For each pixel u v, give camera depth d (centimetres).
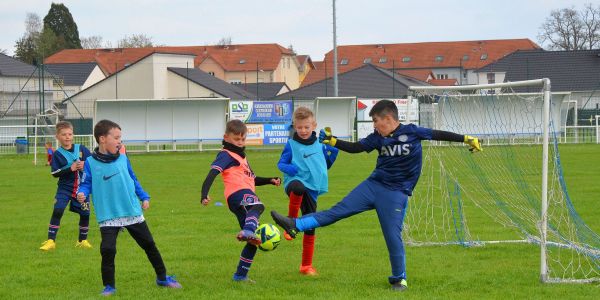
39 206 1461
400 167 709
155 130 3550
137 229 706
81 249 964
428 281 750
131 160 2980
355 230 1095
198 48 9100
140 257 896
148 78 6044
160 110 3541
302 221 702
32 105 5412
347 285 737
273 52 8831
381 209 709
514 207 1086
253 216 711
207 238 1039
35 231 1129
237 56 8806
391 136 706
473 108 1104
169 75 6134
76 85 6775
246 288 725
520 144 1061
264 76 8606
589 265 828
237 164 741
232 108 3566
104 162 689
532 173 1248
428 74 8450
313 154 783
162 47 9075
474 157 1281
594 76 5647
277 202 1488
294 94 5622
